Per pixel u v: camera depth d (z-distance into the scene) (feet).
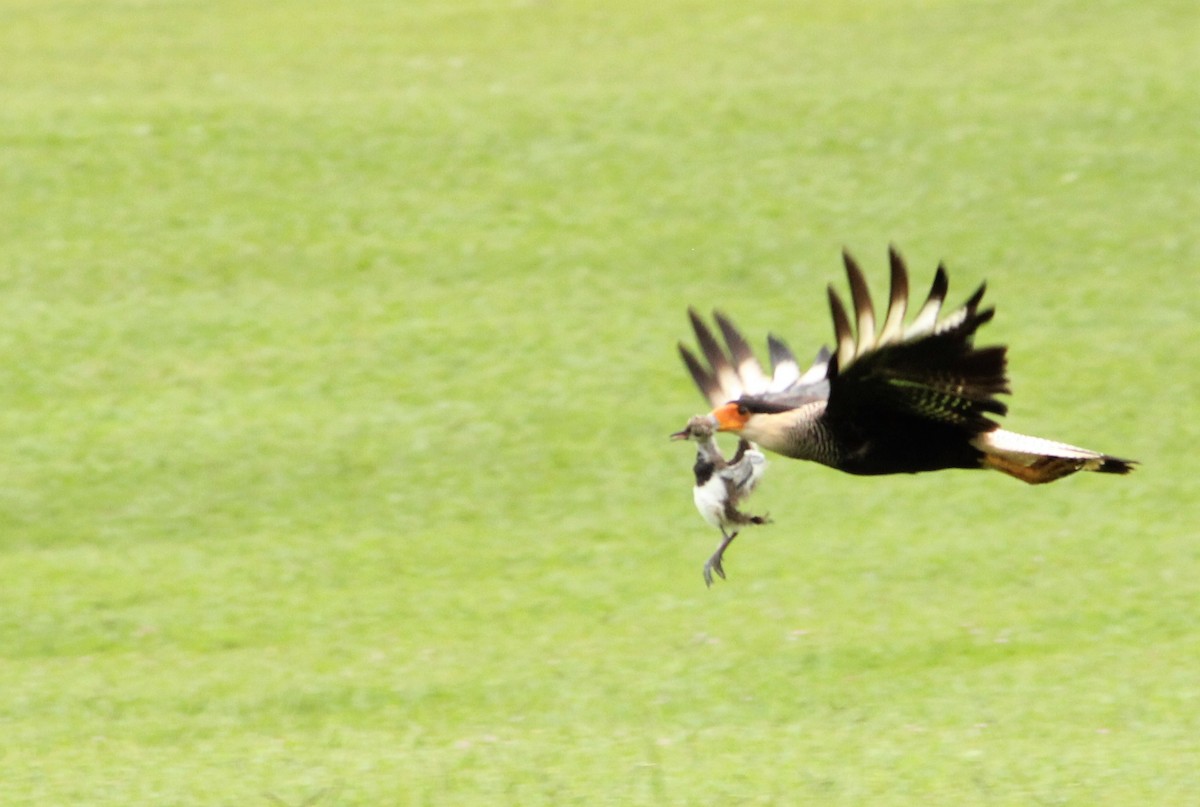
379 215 89.10
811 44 111.65
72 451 68.44
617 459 68.18
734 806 34.96
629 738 42.22
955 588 56.18
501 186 92.07
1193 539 59.93
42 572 59.72
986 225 87.61
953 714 43.57
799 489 66.03
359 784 37.96
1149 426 69.92
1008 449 27.99
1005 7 117.50
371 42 114.93
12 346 76.23
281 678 49.70
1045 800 35.12
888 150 95.04
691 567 59.21
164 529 63.52
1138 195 89.97
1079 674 47.06
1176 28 111.14
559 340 77.46
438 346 76.84
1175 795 35.37
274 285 82.64
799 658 49.42
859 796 35.68
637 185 92.02
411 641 53.11
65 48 113.91
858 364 27.02
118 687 49.32
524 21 119.24
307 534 63.05
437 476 67.05
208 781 38.96
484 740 42.47
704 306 80.28
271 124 98.12
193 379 74.18
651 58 109.81
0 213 88.58
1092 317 79.10
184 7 124.26
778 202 90.07
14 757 42.32
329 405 72.23
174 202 90.12
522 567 59.82
